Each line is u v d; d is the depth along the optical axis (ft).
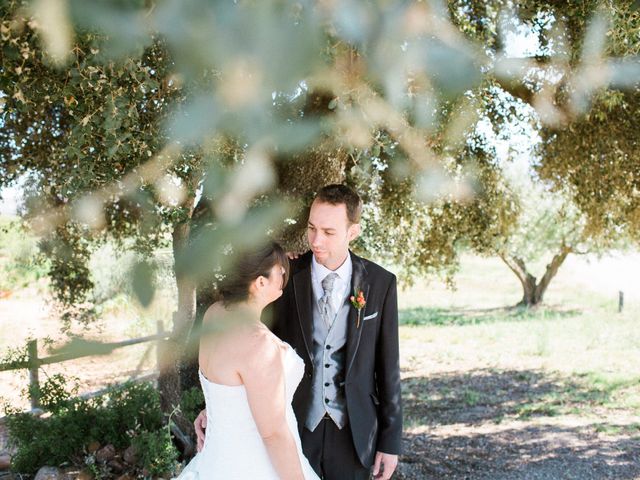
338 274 8.12
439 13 1.17
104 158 7.13
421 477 17.12
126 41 0.88
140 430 12.71
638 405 24.44
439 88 1.19
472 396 26.35
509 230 20.24
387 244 17.79
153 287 0.85
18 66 6.33
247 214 0.96
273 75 0.93
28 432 12.88
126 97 6.56
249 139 1.01
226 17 0.91
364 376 8.23
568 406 24.57
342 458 8.20
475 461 18.37
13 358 9.11
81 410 13.17
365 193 15.98
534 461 18.37
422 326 47.29
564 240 51.52
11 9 2.68
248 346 6.20
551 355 35.35
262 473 6.61
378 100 1.26
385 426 8.46
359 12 1.06
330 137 1.52
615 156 14.82
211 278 0.89
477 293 70.44
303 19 0.98
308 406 8.13
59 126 11.09
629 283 71.61
